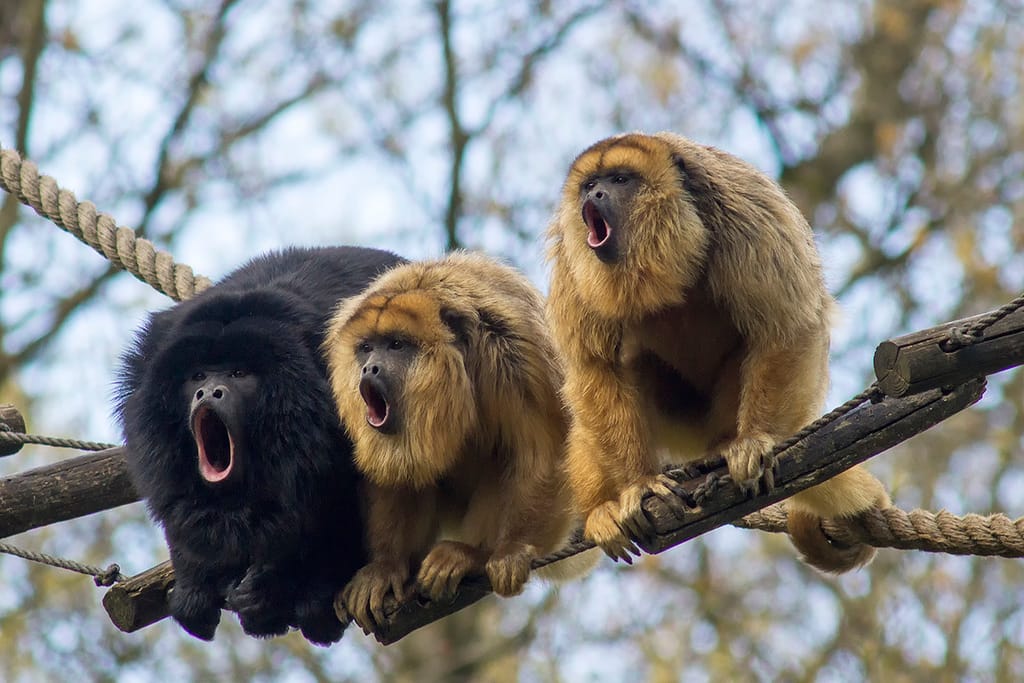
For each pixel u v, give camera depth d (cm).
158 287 1513
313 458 1123
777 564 2400
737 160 1110
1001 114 2800
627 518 998
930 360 873
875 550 1247
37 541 2241
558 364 1169
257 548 1123
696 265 1070
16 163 1530
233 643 2316
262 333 1139
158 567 1202
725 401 1101
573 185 1115
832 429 965
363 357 1144
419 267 1222
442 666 2442
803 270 1050
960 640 2139
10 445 1205
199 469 1124
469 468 1189
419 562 1151
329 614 1119
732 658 2238
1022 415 2409
